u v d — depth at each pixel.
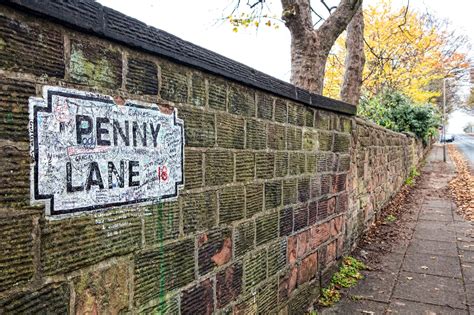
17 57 1.19
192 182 1.94
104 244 1.47
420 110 15.95
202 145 2.01
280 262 2.90
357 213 5.27
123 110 1.54
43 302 1.26
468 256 5.15
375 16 14.49
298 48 5.18
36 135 1.24
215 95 2.11
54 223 1.29
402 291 3.96
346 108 4.16
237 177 2.33
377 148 6.94
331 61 13.73
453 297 3.83
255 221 2.54
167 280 1.78
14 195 1.18
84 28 1.37
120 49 1.54
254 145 2.52
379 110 13.36
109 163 1.48
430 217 7.75
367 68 14.70
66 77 1.34
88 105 1.41
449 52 18.53
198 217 1.98
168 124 1.77
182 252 1.87
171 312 1.81
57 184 1.30
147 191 1.66
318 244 3.63
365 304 3.64
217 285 2.15
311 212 3.45
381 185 7.50
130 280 1.59
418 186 12.56
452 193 10.96
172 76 1.80
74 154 1.35
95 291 1.44
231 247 2.28
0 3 1.15
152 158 1.68
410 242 5.82
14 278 1.18
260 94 2.58
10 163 1.17
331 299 3.70
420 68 16.09
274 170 2.78
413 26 14.60
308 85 5.14
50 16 1.26
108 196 1.48
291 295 3.09
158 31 1.68
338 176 4.12
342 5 5.22
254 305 2.54
